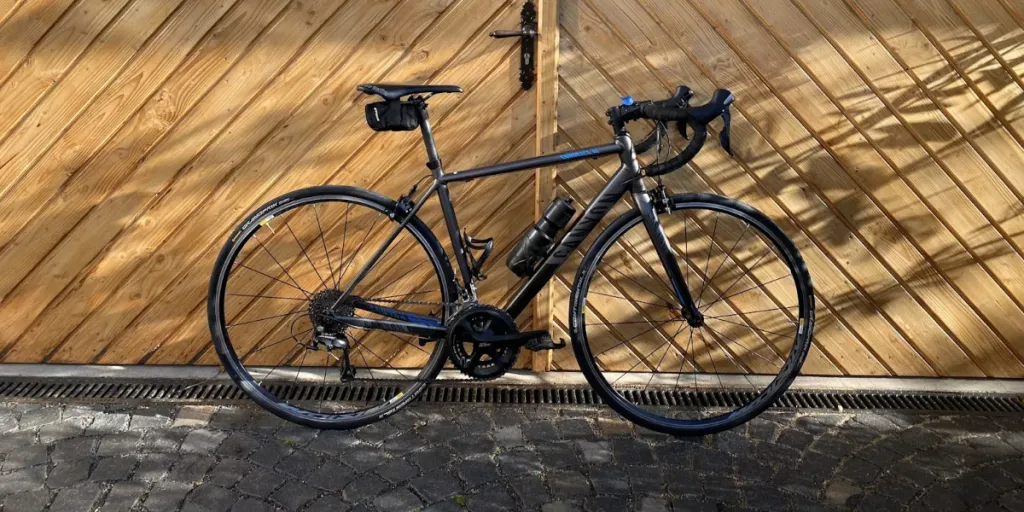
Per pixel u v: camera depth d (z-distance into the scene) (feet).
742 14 9.91
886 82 10.14
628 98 9.03
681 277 9.57
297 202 9.27
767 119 10.26
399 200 9.30
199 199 10.31
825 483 8.83
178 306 10.69
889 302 10.96
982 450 9.54
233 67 9.88
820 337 11.14
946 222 10.61
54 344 10.69
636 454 9.28
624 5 9.87
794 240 10.73
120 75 9.82
